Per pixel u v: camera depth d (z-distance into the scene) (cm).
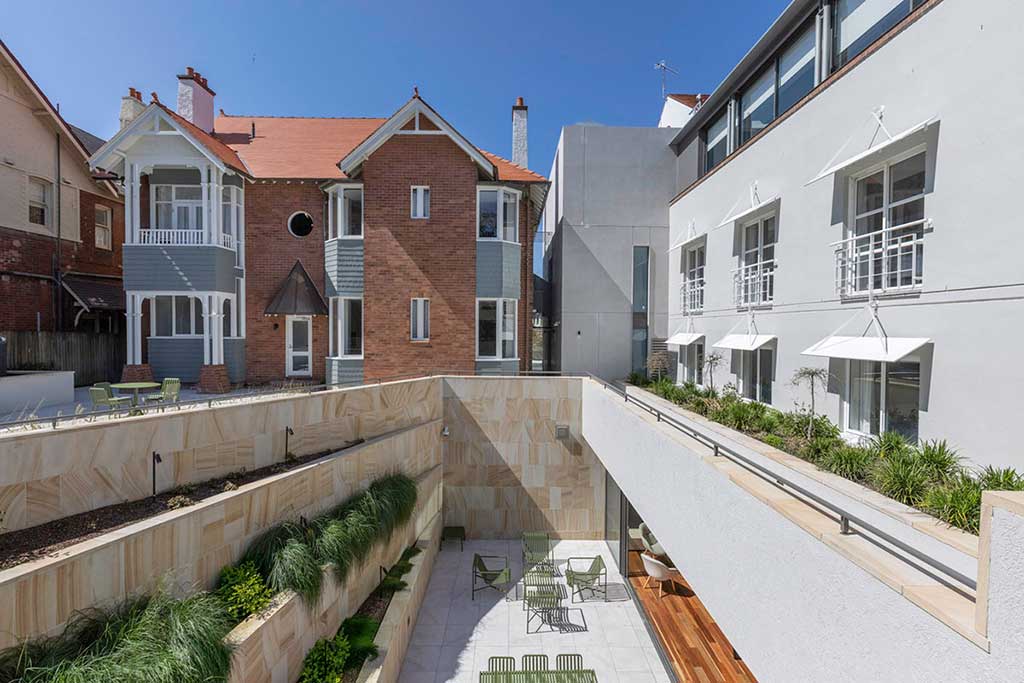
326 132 1750
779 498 349
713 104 1308
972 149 527
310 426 831
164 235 1410
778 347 912
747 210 1005
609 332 1620
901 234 646
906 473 461
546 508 1360
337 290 1429
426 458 1185
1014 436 479
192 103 1608
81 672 373
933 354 574
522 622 980
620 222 1619
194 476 630
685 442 539
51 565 402
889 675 239
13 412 977
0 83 1344
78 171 1590
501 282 1438
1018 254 478
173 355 1382
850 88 724
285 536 650
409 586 905
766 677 354
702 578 474
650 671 839
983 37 515
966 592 221
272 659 546
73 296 1530
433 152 1405
